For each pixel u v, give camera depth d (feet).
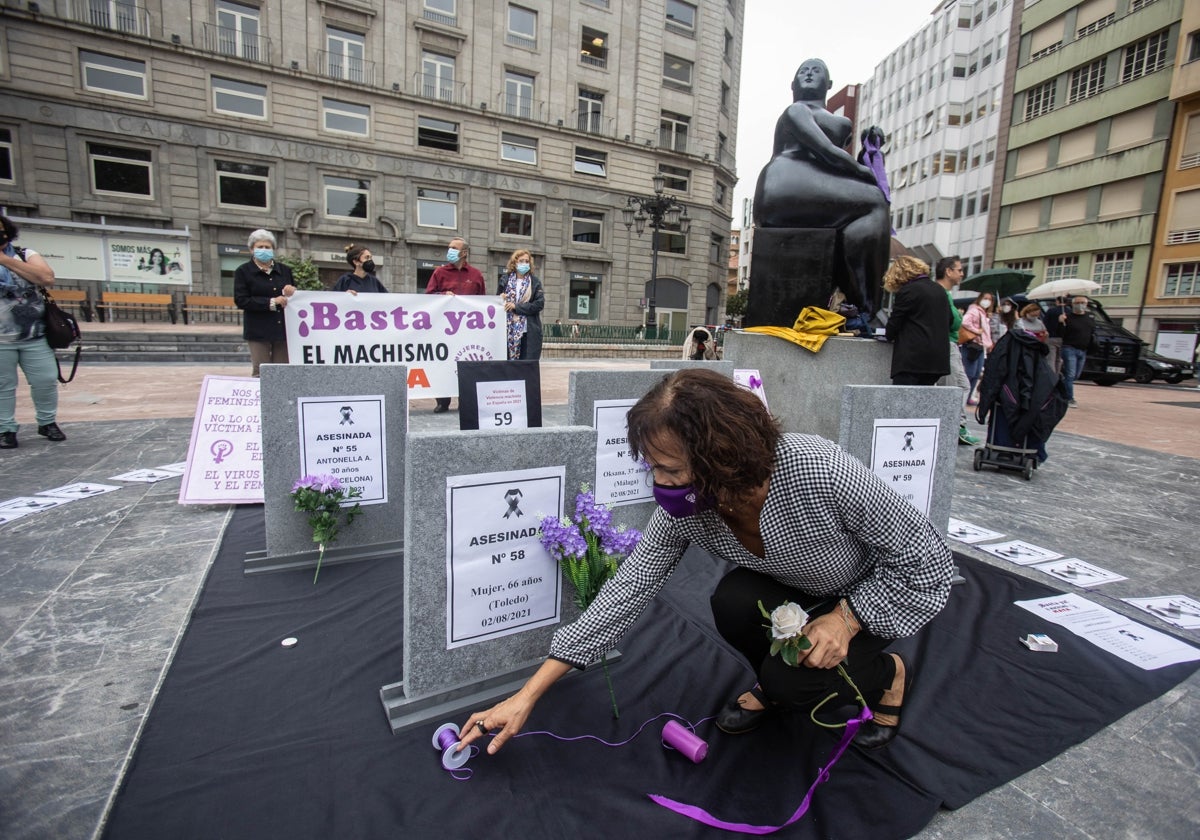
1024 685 7.08
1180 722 6.50
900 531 4.78
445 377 20.94
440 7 84.48
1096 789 5.50
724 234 121.60
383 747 5.74
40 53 64.90
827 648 4.89
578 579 6.75
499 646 6.83
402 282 85.87
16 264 15.53
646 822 4.95
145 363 38.60
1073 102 85.40
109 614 8.02
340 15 78.23
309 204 78.89
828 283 18.74
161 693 6.42
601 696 6.72
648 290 103.71
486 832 4.79
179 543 10.46
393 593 8.98
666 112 103.60
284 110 76.23
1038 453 17.15
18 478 13.61
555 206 94.58
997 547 11.59
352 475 10.35
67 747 5.54
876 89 155.02
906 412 9.90
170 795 5.02
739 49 119.96
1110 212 81.35
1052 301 47.91
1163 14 72.90
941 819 5.12
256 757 5.52
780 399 18.02
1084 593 9.67
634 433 4.53
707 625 8.37
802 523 4.74
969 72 117.08
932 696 6.82
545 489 6.84
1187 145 72.08
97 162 69.05
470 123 87.04
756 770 5.63
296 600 8.70
